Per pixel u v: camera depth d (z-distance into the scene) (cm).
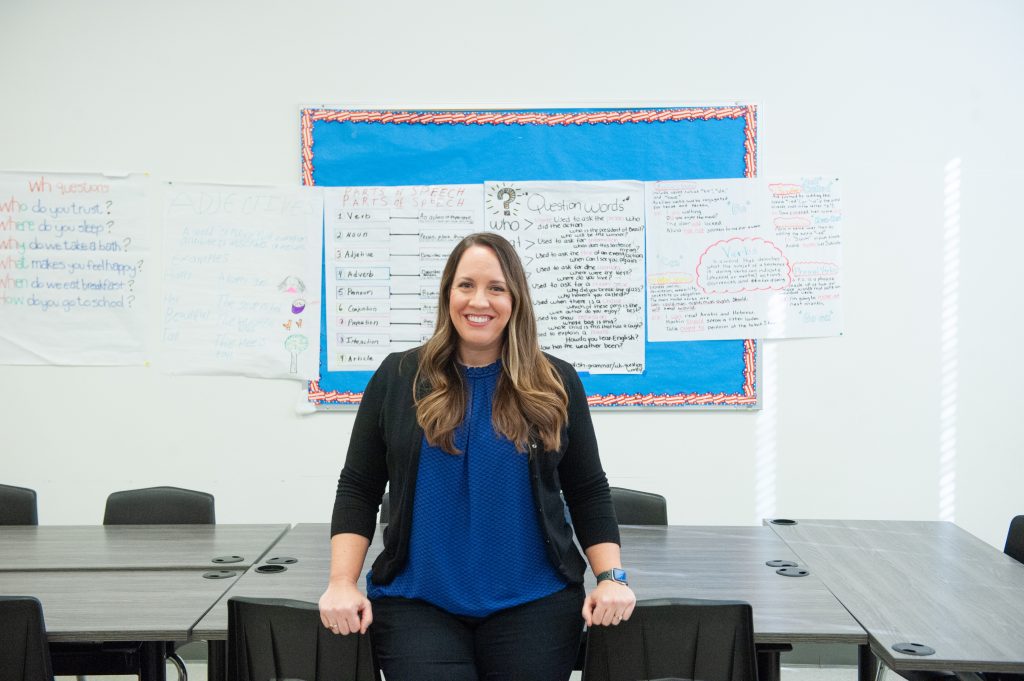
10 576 234
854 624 195
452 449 169
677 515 382
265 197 376
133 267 377
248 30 373
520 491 171
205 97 375
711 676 181
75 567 242
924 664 175
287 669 181
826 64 372
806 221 374
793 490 380
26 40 373
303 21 373
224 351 379
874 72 371
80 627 195
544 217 376
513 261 176
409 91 375
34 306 378
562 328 380
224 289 378
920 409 377
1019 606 207
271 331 379
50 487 381
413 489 171
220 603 211
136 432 381
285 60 374
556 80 374
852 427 378
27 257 376
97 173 375
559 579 175
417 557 170
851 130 373
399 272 378
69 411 380
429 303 379
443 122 374
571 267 378
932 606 207
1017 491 376
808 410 379
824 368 378
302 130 374
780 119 374
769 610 204
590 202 376
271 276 378
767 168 375
